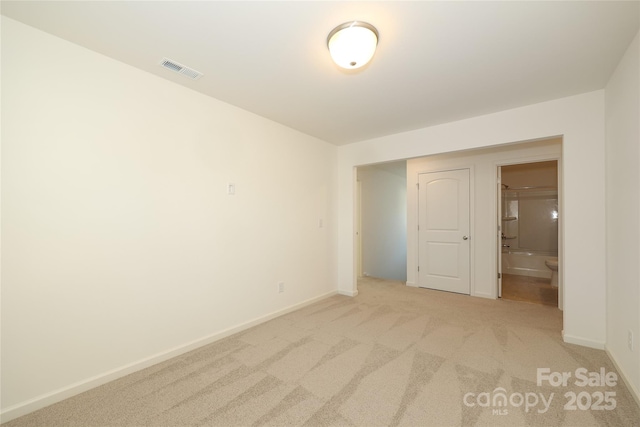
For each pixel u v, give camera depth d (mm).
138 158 2094
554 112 2541
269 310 3123
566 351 2324
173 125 2297
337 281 4223
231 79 2238
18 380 1608
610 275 2219
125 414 1622
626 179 1895
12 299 1593
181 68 2088
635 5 1433
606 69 2049
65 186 1768
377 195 6117
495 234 3961
